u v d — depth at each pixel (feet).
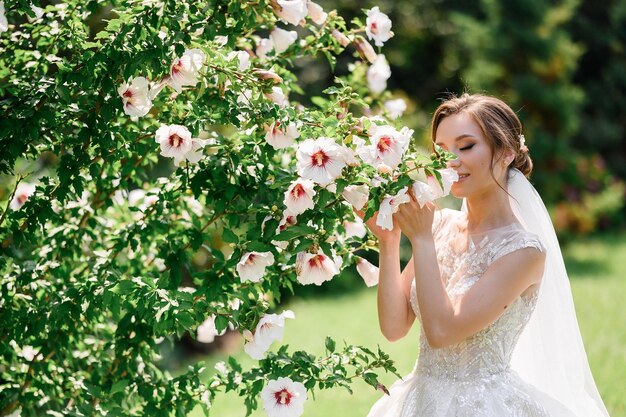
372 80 12.00
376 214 9.11
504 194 9.21
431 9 54.85
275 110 8.76
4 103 9.62
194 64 8.68
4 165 9.59
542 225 9.61
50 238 11.20
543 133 44.50
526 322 9.14
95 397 10.97
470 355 8.95
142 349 10.93
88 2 10.03
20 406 11.05
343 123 8.69
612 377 17.47
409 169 8.02
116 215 11.92
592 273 32.83
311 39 10.84
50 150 10.19
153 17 8.70
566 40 46.34
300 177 8.63
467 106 9.05
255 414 17.74
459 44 53.36
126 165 10.94
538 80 45.21
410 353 21.84
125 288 8.77
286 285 10.42
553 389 9.84
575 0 47.65
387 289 9.48
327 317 28.86
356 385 19.04
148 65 8.85
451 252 9.43
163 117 9.79
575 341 9.81
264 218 9.02
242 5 8.93
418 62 55.47
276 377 8.93
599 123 56.18
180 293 8.78
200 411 18.21
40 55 10.19
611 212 47.03
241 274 8.87
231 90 9.14
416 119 43.50
